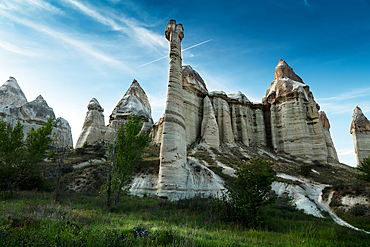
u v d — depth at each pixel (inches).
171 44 1593.3
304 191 1223.5
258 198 664.4
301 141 2202.3
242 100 2635.3
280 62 3016.7
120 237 302.0
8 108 2474.2
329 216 911.7
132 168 856.3
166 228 422.3
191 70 2474.2
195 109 2223.2
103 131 2559.1
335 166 2048.5
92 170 1347.2
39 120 2669.8
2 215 384.2
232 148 2158.0
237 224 612.7
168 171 1198.3
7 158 948.0
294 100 2393.0
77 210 572.1
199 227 538.9
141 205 836.6
